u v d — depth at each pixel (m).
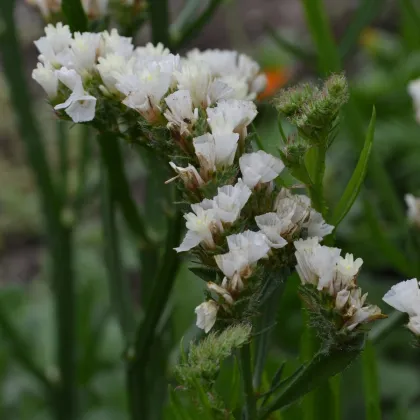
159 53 0.43
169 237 0.46
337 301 0.40
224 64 0.46
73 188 0.71
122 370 0.90
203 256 0.40
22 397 0.90
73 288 0.65
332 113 0.41
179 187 0.41
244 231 0.40
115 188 0.50
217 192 0.40
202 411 0.40
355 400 0.76
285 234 0.40
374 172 0.56
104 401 0.88
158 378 0.54
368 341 0.45
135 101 0.41
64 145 0.62
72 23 0.46
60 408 0.67
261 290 0.41
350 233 0.95
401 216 0.56
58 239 0.63
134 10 0.49
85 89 0.42
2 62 0.58
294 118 0.41
